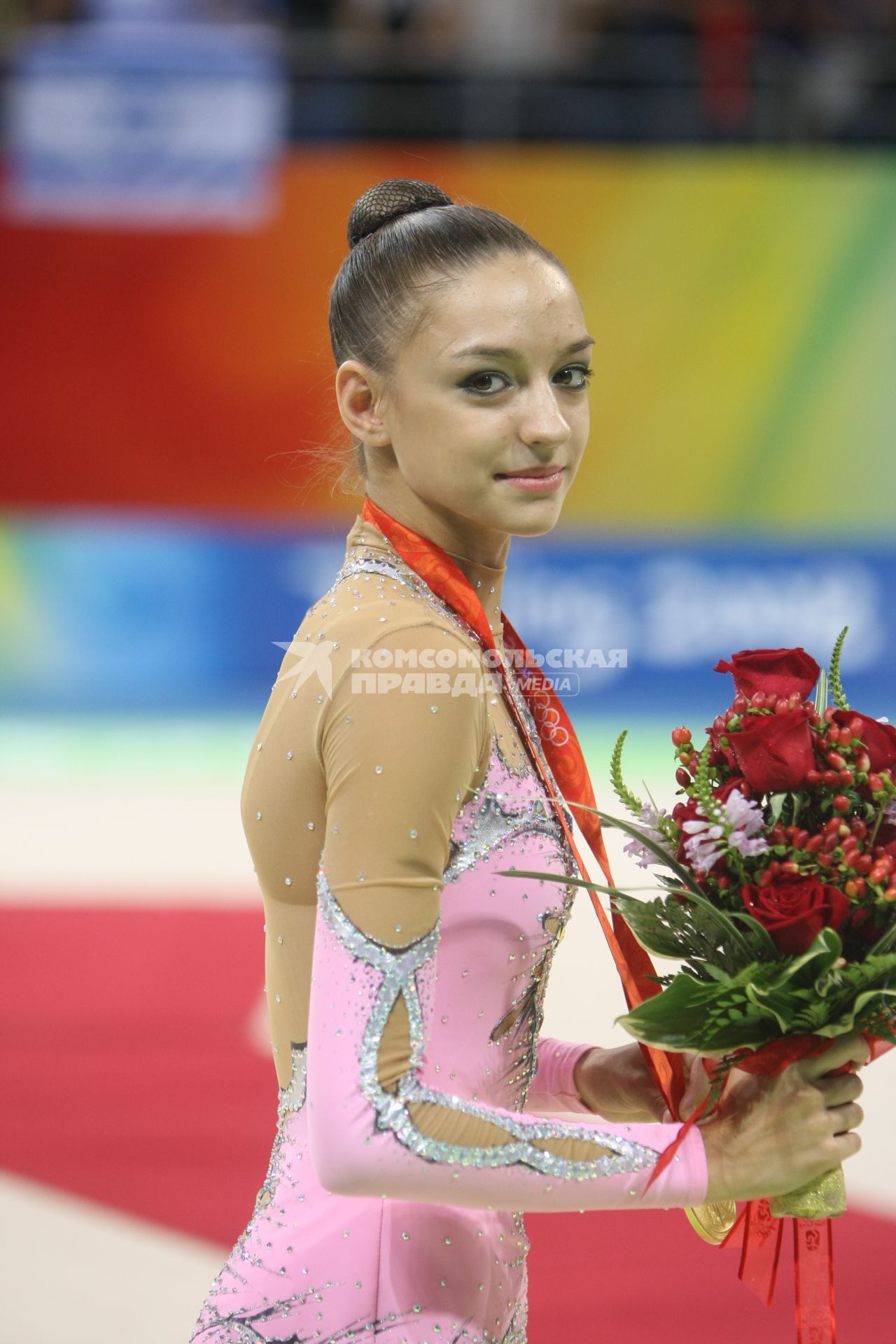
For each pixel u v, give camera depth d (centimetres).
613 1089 633
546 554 3069
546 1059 647
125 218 3011
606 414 3055
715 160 3020
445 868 514
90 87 2961
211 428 3072
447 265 526
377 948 473
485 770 520
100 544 3097
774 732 531
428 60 3017
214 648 3130
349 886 477
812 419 3048
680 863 536
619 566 3077
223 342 3050
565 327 526
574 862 547
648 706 3077
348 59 2995
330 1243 524
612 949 559
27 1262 1134
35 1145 1337
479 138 3025
